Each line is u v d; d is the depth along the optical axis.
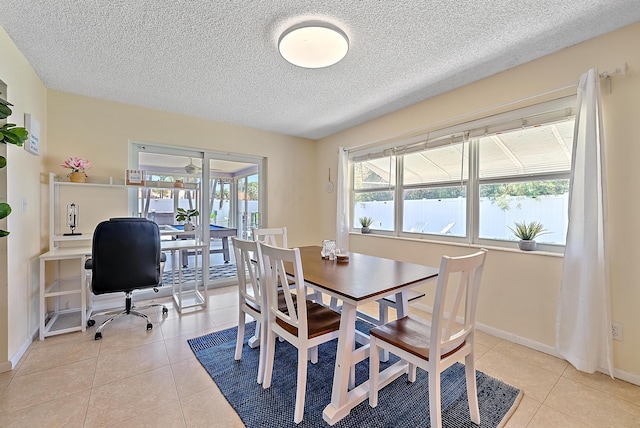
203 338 2.40
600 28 1.86
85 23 1.80
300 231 4.64
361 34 1.90
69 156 2.88
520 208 2.45
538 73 2.22
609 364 1.85
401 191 3.46
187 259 4.14
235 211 4.09
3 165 1.66
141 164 3.38
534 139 2.33
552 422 1.49
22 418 1.48
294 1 1.61
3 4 1.63
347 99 3.03
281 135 4.41
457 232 2.89
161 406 1.59
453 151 2.90
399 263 2.16
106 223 2.37
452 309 1.35
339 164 4.09
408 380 1.83
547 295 2.20
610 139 1.89
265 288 1.79
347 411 1.53
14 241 2.02
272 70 2.41
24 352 2.12
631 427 1.46
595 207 1.87
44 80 2.60
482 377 1.88
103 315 2.84
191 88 2.76
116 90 2.82
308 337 1.54
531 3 1.63
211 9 1.67
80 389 1.72
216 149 3.81
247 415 1.53
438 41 1.99
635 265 1.81
